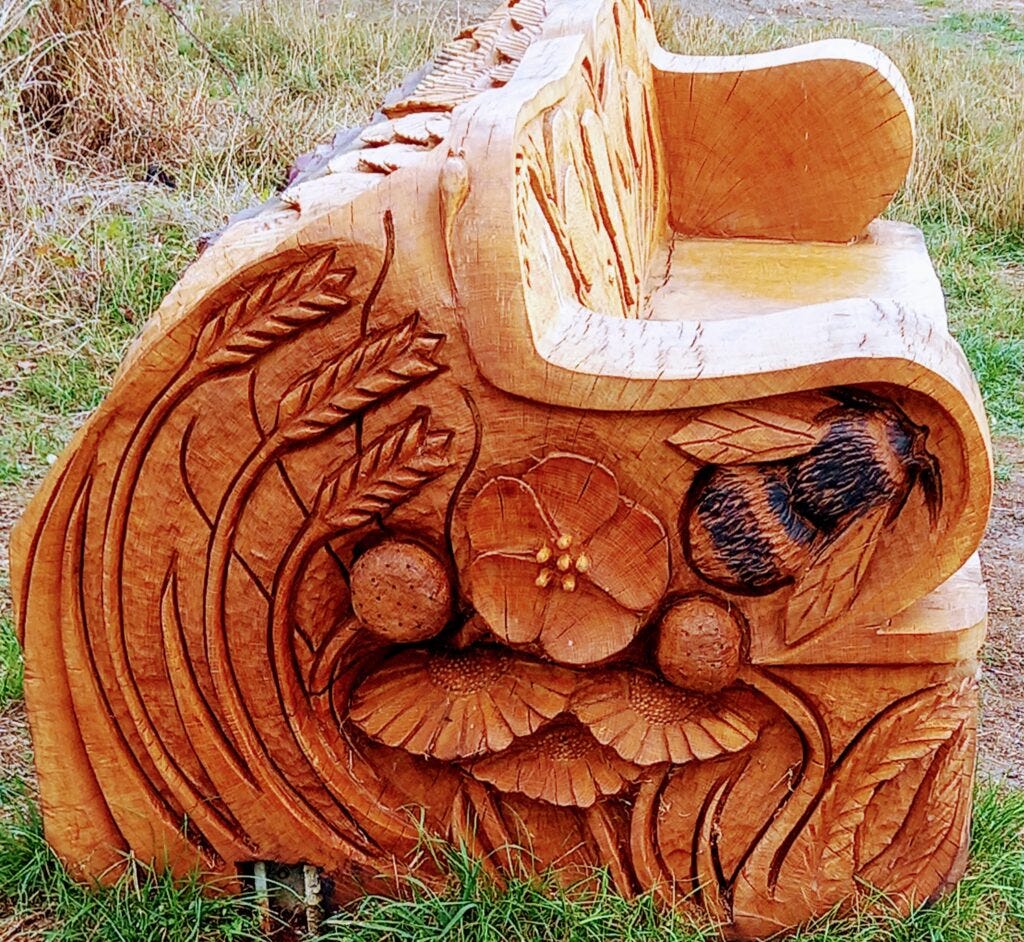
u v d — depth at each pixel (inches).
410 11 319.3
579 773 78.3
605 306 87.5
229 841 79.7
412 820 79.5
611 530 71.2
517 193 67.2
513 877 80.2
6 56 218.2
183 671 75.7
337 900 81.1
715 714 76.3
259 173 222.4
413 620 72.9
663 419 69.1
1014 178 233.0
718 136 131.4
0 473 143.9
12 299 175.8
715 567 71.8
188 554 73.5
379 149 80.4
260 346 68.9
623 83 112.6
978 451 69.3
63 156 218.5
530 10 110.7
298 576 74.0
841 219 131.0
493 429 69.8
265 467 71.5
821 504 70.1
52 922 81.4
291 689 76.2
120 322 179.2
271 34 282.5
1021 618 127.9
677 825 79.1
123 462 71.9
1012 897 83.7
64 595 74.8
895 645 73.4
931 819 77.4
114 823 80.0
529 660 76.1
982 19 381.4
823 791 77.7
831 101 126.4
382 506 71.7
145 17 249.1
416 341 68.1
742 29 302.8
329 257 67.3
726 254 129.5
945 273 210.4
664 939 78.6
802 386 67.9
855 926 79.0
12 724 102.1
